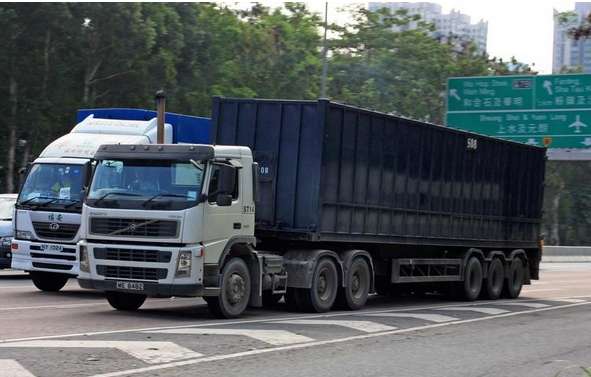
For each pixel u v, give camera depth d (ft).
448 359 35.29
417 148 59.88
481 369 33.27
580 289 87.15
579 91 115.75
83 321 41.75
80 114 66.23
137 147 44.37
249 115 52.42
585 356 38.22
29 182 58.49
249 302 46.60
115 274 43.45
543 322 52.03
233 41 178.91
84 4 136.36
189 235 42.22
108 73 144.97
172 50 152.35
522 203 76.64
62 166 58.03
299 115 50.72
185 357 31.65
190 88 159.63
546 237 259.19
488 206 70.33
